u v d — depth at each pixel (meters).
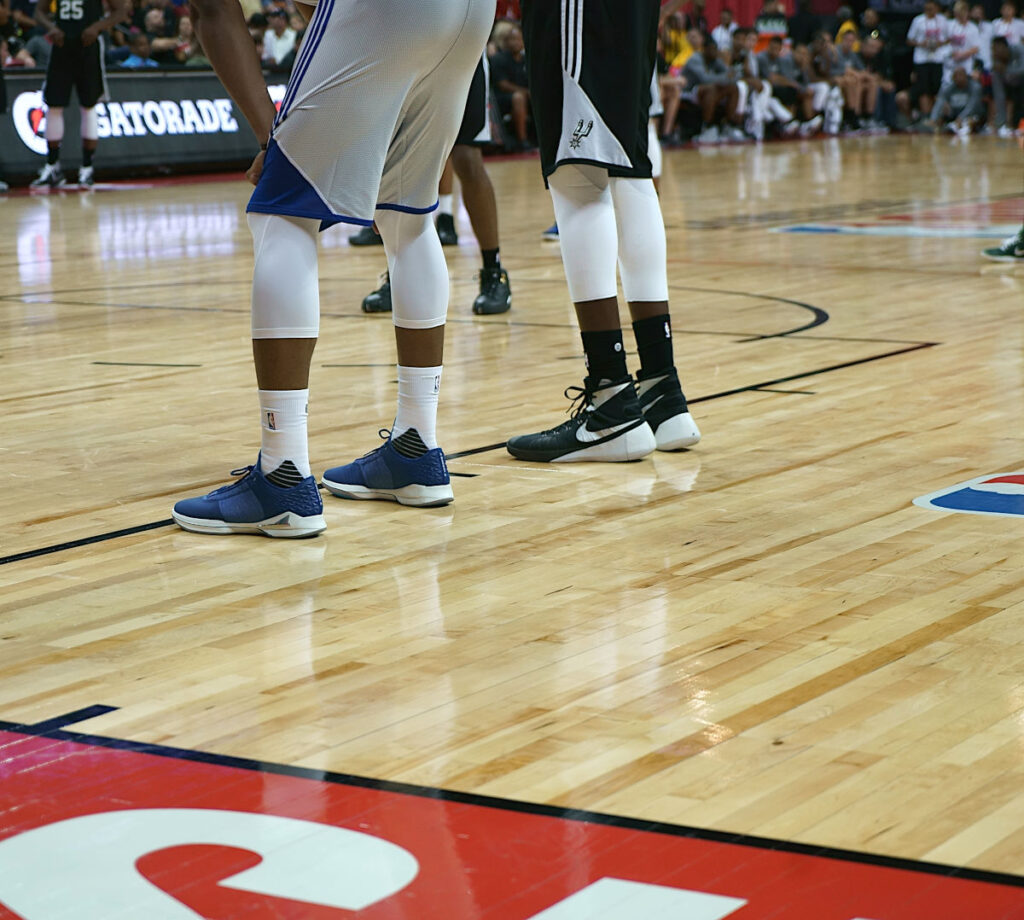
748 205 16.44
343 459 5.21
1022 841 2.38
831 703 2.97
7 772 2.72
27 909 2.23
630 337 7.92
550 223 14.48
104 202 17.31
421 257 4.52
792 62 32.69
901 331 7.87
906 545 4.08
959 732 2.81
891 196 17.36
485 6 4.21
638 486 4.82
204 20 4.23
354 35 4.05
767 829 2.44
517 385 6.55
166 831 2.47
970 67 33.94
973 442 5.31
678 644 3.34
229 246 12.73
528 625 3.50
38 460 5.24
